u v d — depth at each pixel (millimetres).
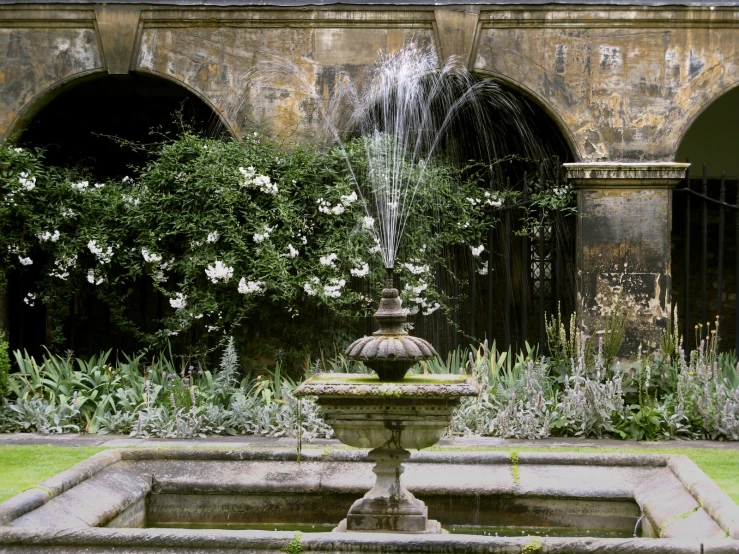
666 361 8562
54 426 8094
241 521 5410
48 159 13172
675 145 9570
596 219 9594
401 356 4473
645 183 9539
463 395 4379
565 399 8016
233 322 9062
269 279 8758
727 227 13500
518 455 5699
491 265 9547
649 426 7734
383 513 4566
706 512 4535
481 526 5328
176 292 9055
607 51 9570
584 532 5215
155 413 8055
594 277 9594
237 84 9719
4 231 9430
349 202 8945
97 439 7719
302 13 9617
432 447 7180
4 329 10016
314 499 5371
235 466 5648
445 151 10688
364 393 4402
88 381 8672
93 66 9773
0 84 9797
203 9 9641
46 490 4766
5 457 6734
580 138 9609
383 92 9648
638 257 9586
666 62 9531
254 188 9086
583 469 5594
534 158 11445
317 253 8977
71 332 9695
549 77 9609
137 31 9719
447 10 9578
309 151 9445
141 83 12461
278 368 8641
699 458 6809
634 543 3887
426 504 5340
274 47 9688
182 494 5441
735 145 13125
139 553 4043
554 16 9539
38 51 9766
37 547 4078
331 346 9312
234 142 9391
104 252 9188
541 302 9578
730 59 9516
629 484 5367
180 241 9273
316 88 9672
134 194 9320
